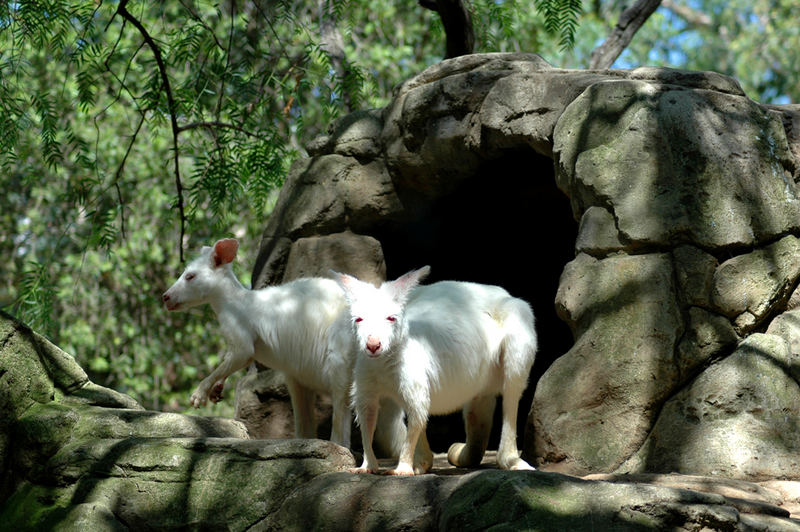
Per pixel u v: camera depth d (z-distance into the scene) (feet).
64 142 49.21
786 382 20.97
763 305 21.72
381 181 30.45
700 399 20.86
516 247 34.99
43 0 28.84
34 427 21.74
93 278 52.31
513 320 22.26
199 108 31.19
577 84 24.79
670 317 21.66
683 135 22.53
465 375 21.42
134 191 50.96
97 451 20.66
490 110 26.76
